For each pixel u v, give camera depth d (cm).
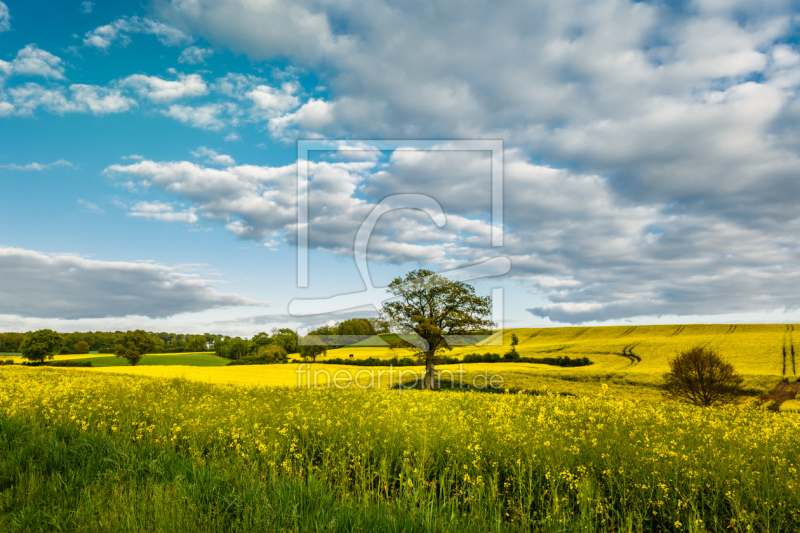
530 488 571
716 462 623
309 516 475
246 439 784
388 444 754
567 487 592
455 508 511
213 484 568
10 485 595
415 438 764
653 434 833
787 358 5453
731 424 1059
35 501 525
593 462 647
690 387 3722
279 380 3431
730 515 525
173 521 448
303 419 919
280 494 524
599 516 540
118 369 4303
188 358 8538
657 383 4316
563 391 3825
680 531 507
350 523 462
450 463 684
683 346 6656
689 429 902
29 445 719
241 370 4303
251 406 1158
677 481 581
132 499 503
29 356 7319
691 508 521
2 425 835
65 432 846
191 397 1445
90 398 1220
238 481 589
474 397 1531
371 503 514
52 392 1330
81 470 636
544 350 7431
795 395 3856
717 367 3734
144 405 1106
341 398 1486
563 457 652
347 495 552
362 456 696
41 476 604
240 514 493
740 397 3925
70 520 473
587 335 9631
